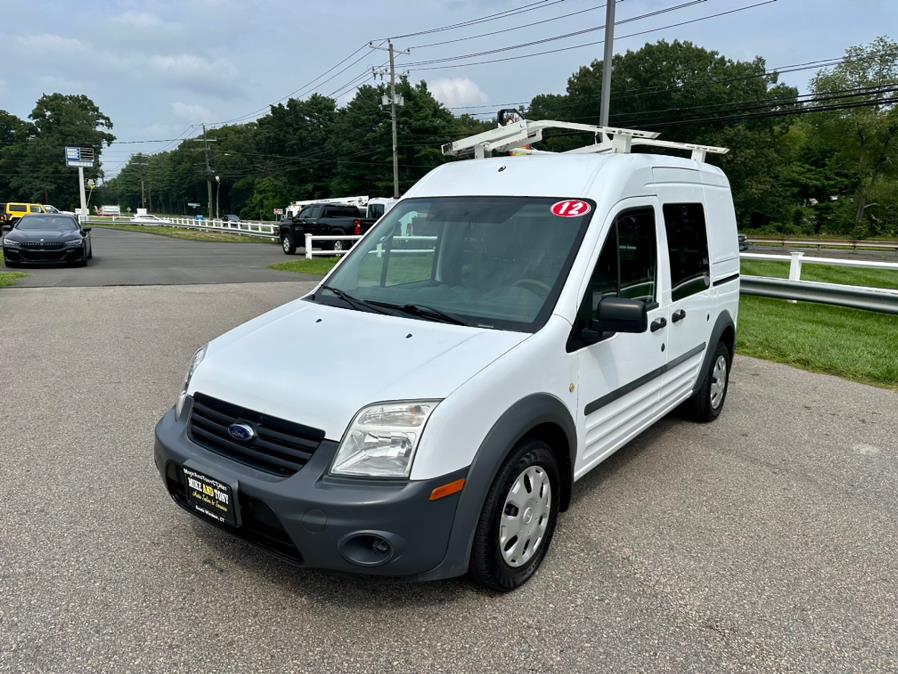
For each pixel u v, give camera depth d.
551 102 67.00
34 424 4.96
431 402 2.61
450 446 2.60
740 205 61.94
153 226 61.31
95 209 113.00
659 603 2.98
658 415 4.42
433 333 3.12
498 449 2.74
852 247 43.28
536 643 2.68
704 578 3.20
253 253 24.81
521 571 3.06
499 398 2.79
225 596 2.92
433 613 2.85
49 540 3.33
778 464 4.70
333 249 24.41
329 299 3.76
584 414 3.42
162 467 3.07
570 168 3.82
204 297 11.26
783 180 68.88
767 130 59.59
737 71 58.19
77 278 13.79
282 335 3.29
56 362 6.75
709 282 4.99
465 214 3.79
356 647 2.62
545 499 3.18
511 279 3.41
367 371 2.80
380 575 2.61
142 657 2.52
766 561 3.38
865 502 4.11
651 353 4.09
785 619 2.89
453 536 2.66
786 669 2.57
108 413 5.24
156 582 3.01
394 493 2.50
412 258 3.77
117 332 8.23
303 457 2.64
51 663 2.47
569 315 3.21
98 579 3.01
